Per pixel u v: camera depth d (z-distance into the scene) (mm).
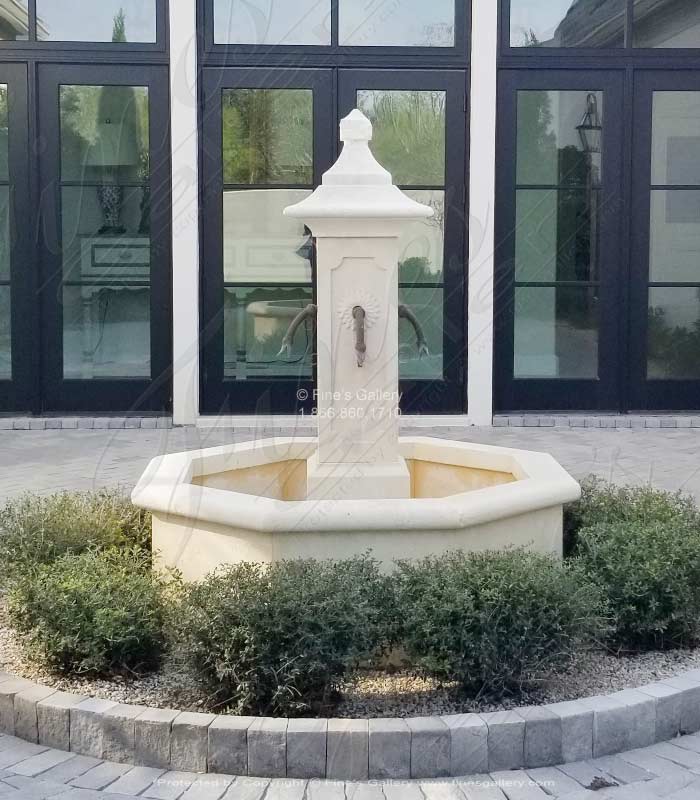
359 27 9039
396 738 3330
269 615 3490
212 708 3600
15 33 9000
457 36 9055
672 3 9203
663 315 9414
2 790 3240
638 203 9312
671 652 4090
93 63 9039
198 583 3826
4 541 4336
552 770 3391
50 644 3770
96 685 3760
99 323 9281
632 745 3525
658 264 9398
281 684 3482
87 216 9203
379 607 3650
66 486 7121
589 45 9180
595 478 5168
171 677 3812
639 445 8547
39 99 9070
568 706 3498
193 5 8891
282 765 3338
